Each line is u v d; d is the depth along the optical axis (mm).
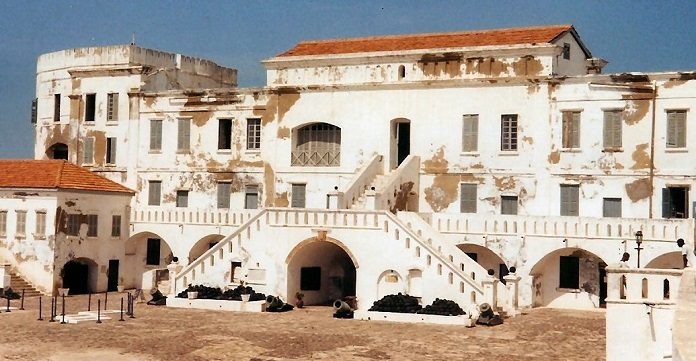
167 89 65000
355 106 55406
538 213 50625
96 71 63781
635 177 48312
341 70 55781
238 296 48094
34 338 37656
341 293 52469
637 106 48312
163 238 57781
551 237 46875
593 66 55469
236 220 55562
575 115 49906
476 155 52156
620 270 27109
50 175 55438
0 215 55719
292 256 48625
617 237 45031
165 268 58094
